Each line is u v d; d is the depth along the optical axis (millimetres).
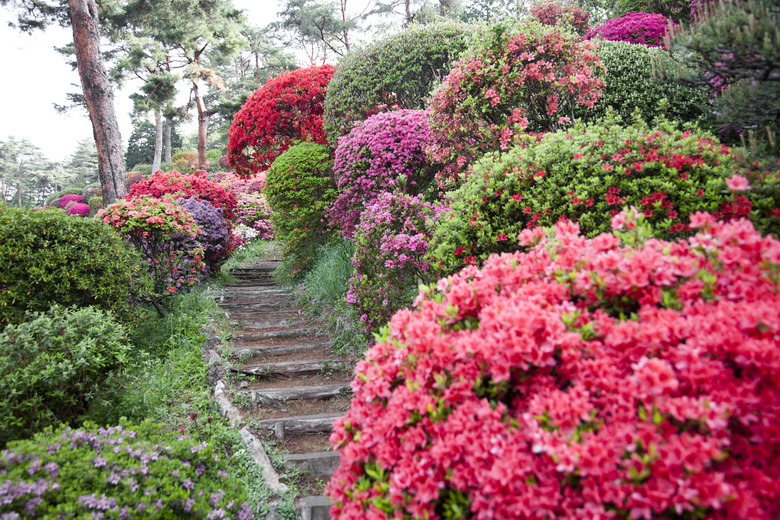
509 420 1437
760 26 2049
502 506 1289
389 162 5879
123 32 21000
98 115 10008
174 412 3891
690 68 2867
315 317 6141
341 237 7305
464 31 7145
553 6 8922
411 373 1735
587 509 1196
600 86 4797
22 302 3945
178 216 6094
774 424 1237
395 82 7418
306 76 9242
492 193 3473
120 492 2180
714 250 1574
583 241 2010
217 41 21922
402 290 4363
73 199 29250
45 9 12734
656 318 1504
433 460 1452
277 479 3189
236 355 5000
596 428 1311
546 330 1492
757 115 2438
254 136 9758
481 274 2145
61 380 3076
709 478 1121
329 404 4195
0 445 2680
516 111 4645
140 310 4977
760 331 1333
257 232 12977
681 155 2871
